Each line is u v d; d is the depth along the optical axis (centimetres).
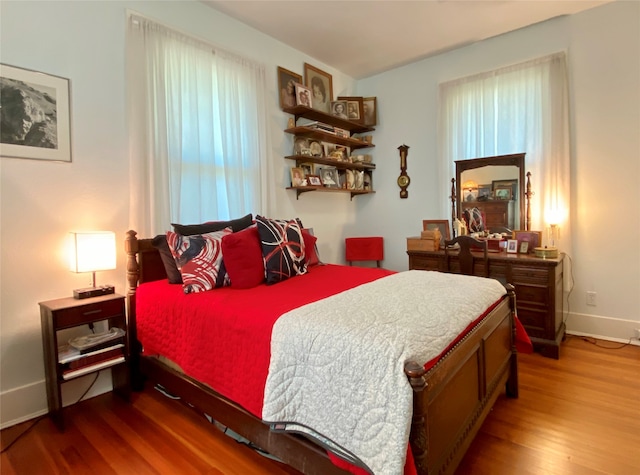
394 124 415
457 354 138
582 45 299
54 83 209
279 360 139
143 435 186
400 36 334
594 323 307
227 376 164
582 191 306
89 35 223
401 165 411
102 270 214
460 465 157
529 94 321
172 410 210
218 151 292
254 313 161
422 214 401
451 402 135
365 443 114
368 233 446
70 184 217
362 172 426
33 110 202
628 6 280
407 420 106
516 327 219
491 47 343
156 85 249
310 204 387
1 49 191
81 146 221
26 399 202
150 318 214
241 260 214
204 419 200
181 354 190
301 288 206
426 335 128
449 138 368
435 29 322
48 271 210
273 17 300
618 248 294
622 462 157
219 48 289
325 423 126
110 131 233
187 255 213
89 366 203
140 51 241
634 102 281
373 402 114
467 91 355
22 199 200
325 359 127
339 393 123
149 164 246
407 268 417
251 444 174
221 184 293
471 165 350
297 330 139
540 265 277
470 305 165
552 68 308
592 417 191
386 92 419
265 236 230
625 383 227
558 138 307
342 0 276
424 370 114
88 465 164
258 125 318
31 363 204
